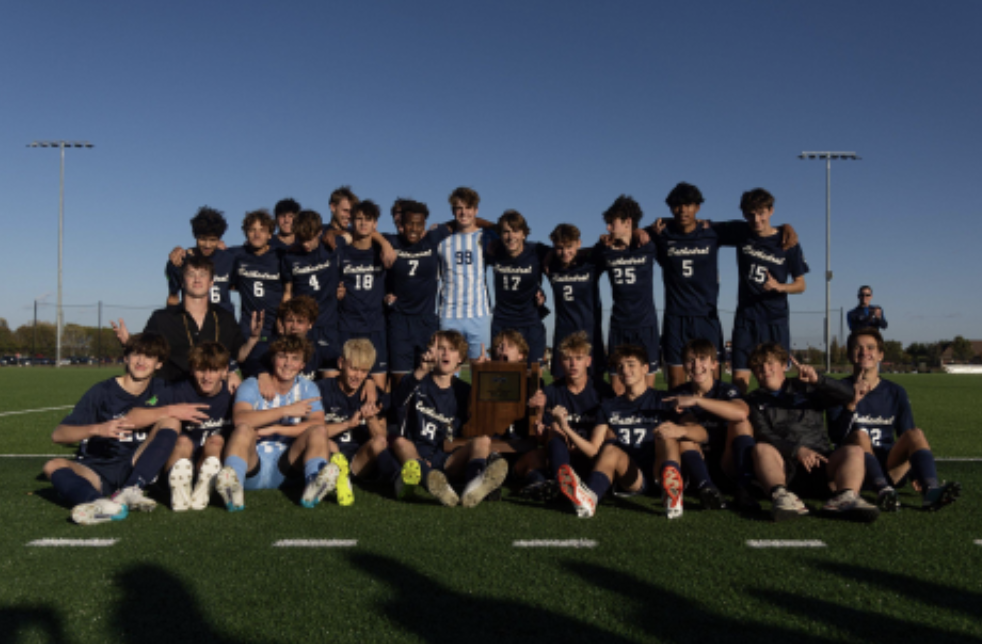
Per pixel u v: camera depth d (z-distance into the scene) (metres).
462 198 6.60
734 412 4.01
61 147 36.22
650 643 2.15
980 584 2.66
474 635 2.21
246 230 6.56
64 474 3.83
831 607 2.43
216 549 3.11
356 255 6.71
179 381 4.50
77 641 2.18
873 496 4.35
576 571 2.80
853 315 12.48
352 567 2.85
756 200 6.27
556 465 4.01
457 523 3.61
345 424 4.61
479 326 6.82
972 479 4.83
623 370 4.38
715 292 6.51
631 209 6.41
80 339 60.88
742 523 3.62
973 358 60.75
